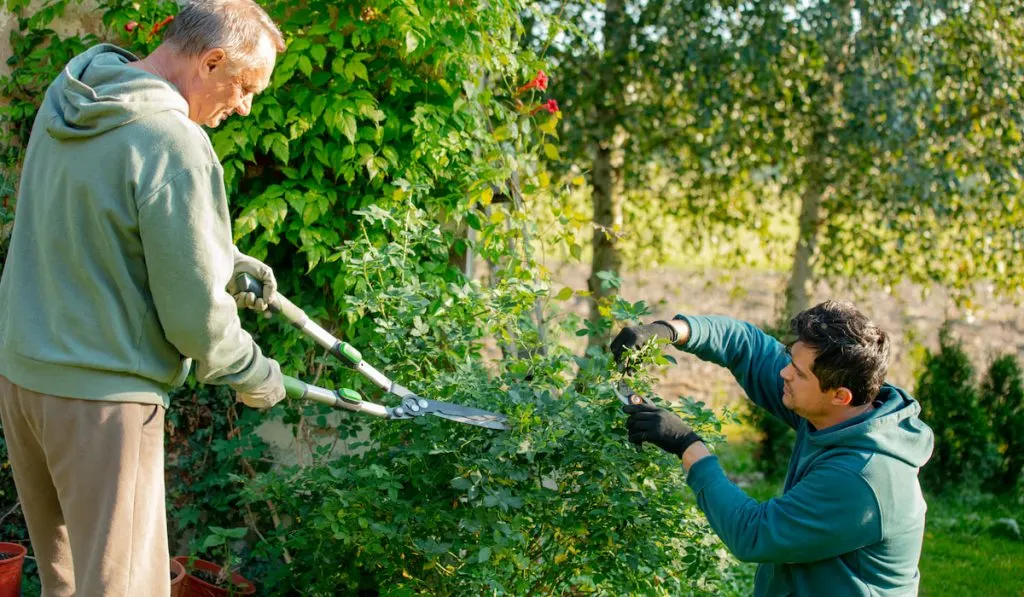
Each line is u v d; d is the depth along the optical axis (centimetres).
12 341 195
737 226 646
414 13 301
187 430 337
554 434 227
